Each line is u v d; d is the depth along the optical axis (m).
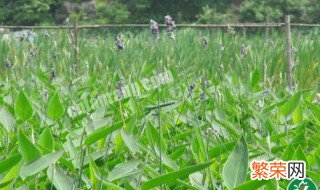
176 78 5.28
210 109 4.24
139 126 3.39
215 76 5.57
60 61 6.88
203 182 2.71
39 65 6.70
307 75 6.85
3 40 7.71
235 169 2.42
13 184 2.43
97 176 2.48
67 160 2.74
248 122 4.02
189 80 5.48
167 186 2.58
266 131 3.69
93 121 3.54
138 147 3.01
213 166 2.83
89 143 2.89
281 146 3.11
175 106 3.94
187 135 3.40
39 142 2.80
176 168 2.77
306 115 4.10
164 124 3.58
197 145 2.89
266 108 4.14
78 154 2.90
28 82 5.27
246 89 4.86
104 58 7.42
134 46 8.11
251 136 3.52
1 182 2.38
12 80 5.60
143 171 2.71
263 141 3.41
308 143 3.31
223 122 3.65
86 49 8.32
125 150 3.17
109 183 2.34
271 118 4.11
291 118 3.98
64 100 4.54
